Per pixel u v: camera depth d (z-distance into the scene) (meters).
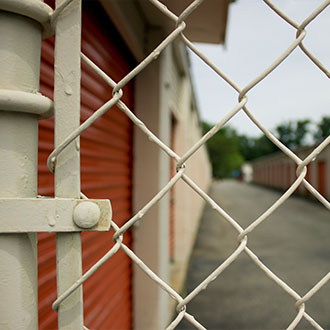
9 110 0.49
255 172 50.84
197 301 4.41
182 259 6.09
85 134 1.95
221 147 61.31
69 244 0.53
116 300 2.50
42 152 1.47
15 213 0.50
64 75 0.53
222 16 2.53
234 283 5.14
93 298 2.07
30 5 0.49
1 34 0.49
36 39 0.53
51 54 1.56
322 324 3.73
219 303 4.35
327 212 14.70
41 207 0.50
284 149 0.58
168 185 0.55
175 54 4.82
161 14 2.55
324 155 18.66
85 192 1.93
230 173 73.75
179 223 6.21
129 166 2.86
